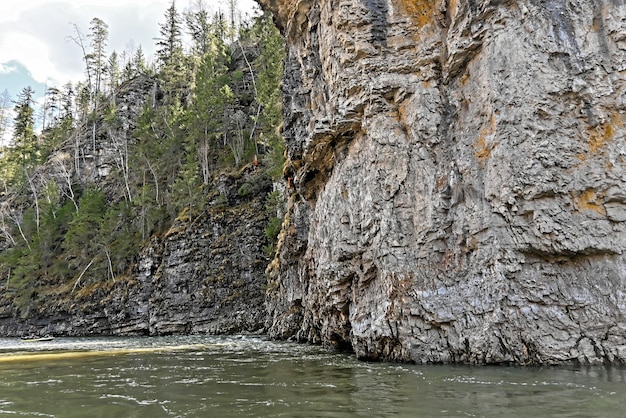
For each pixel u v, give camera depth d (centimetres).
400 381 768
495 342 911
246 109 4600
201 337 2811
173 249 3500
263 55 4281
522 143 928
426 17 1195
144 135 4656
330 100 1397
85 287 3853
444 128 1114
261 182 3666
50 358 1513
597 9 906
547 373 777
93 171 5572
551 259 896
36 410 630
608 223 850
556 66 920
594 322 837
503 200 939
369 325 1148
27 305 3947
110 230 4009
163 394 727
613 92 870
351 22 1271
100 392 768
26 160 5709
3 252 4906
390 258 1104
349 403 602
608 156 861
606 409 512
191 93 5341
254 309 3222
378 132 1206
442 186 1074
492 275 941
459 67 1100
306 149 1510
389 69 1209
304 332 1959
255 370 1022
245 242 3425
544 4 953
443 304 999
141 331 3453
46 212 4847
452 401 588
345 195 1334
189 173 3812
